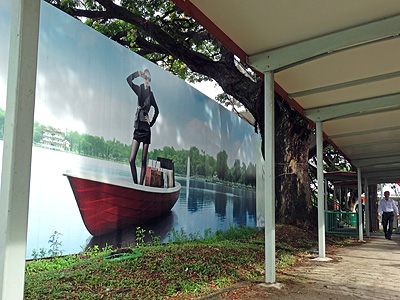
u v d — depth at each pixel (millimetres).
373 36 5680
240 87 13062
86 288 5207
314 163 28328
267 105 6547
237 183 14461
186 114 11172
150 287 5414
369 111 9172
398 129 10758
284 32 5875
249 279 6402
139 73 9227
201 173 11844
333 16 5469
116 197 8375
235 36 5992
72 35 7418
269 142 6465
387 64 6867
